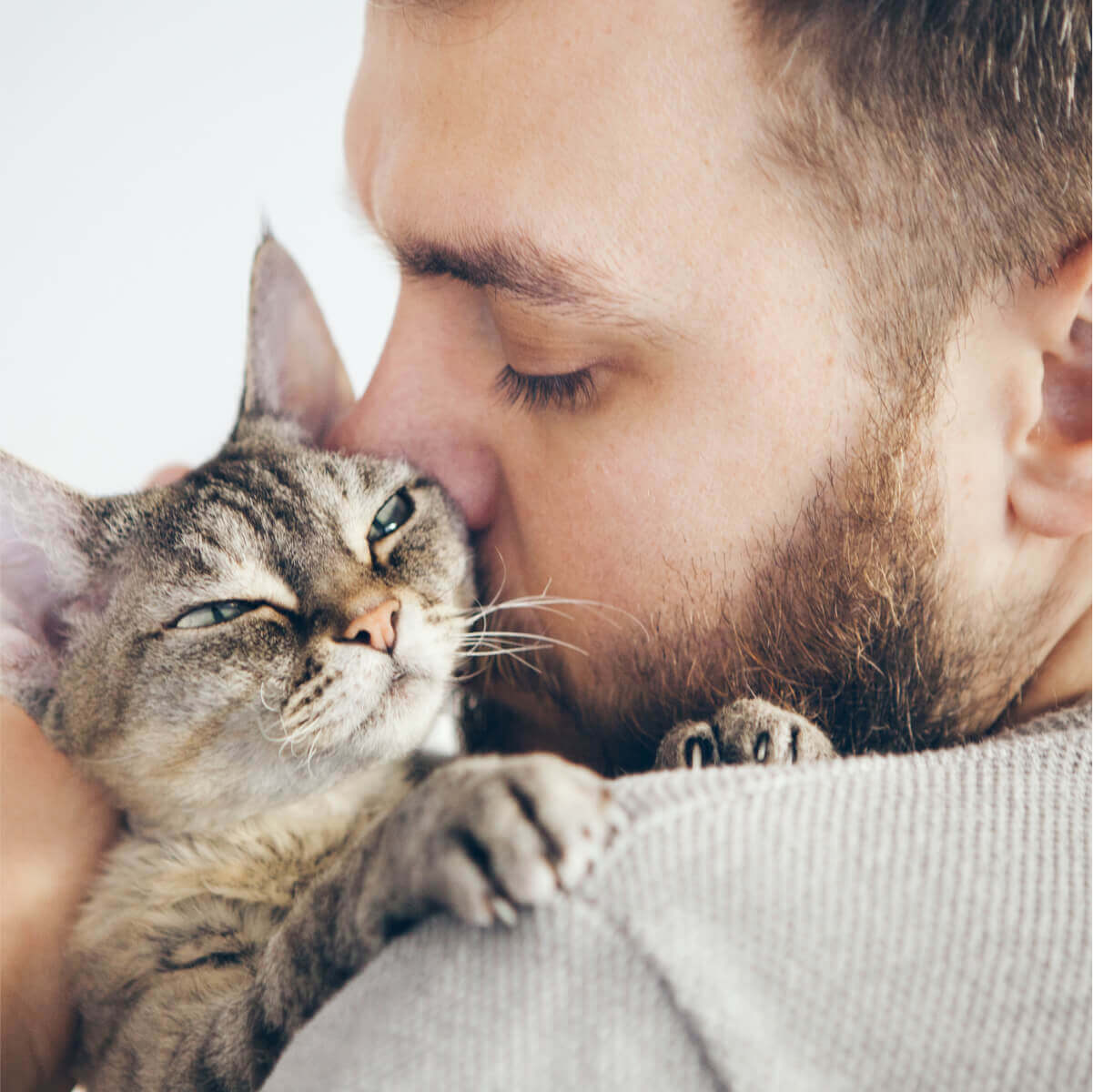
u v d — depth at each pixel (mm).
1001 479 1341
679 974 833
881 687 1349
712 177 1188
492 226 1225
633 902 860
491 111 1230
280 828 1766
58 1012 1611
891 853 913
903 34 1137
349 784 1851
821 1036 843
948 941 880
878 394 1262
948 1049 852
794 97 1159
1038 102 1175
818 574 1314
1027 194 1204
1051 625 1460
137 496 1900
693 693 1398
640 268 1205
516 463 1499
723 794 919
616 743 1534
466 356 1571
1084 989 870
